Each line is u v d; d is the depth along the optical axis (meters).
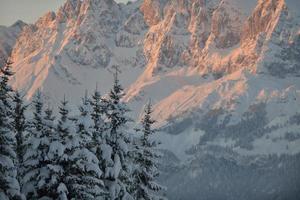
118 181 63.75
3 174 55.22
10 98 58.25
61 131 58.03
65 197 56.03
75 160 57.59
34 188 57.84
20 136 61.72
